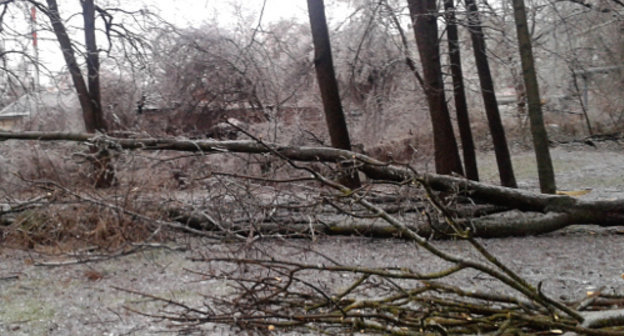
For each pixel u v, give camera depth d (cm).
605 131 2714
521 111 2678
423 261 794
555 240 923
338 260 802
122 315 600
